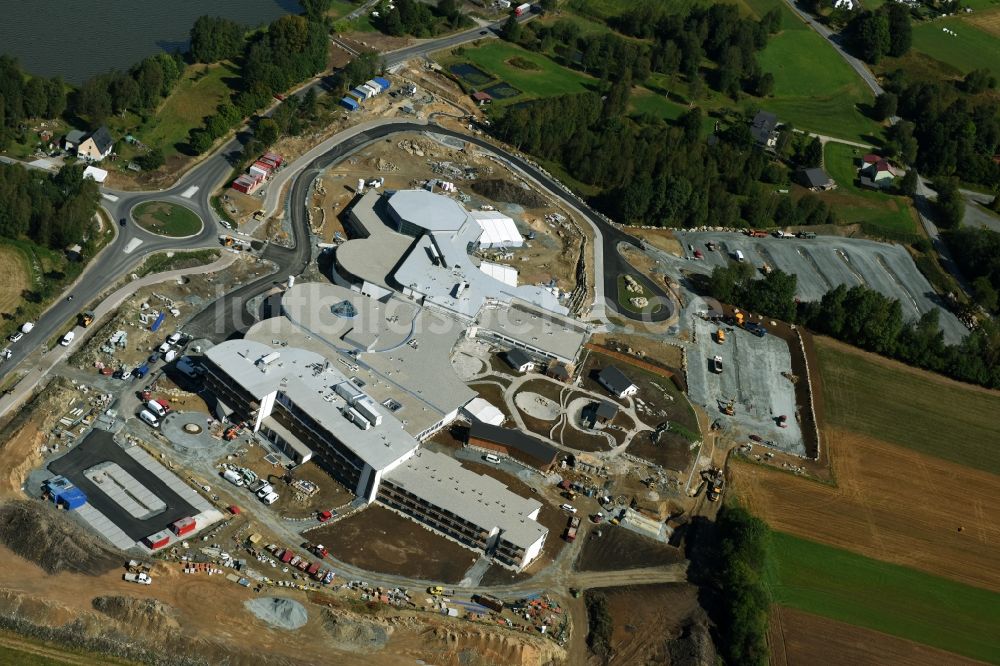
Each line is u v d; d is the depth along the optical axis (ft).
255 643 617.62
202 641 610.24
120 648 600.39
